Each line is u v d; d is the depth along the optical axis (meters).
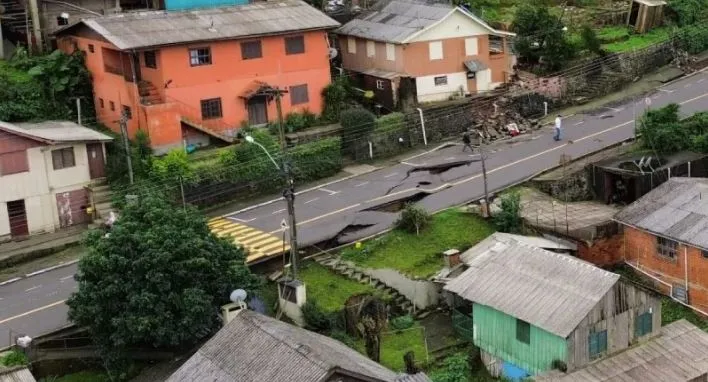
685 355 33.75
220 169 48.38
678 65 65.44
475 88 60.25
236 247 37.03
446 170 51.06
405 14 61.28
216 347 29.36
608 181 47.38
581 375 32.44
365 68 61.44
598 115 57.69
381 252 42.06
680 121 51.25
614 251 42.56
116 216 43.09
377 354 35.53
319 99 56.75
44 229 45.94
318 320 37.06
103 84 53.56
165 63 50.72
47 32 58.34
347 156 53.50
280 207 47.53
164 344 34.59
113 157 47.72
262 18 55.12
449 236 43.09
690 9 70.44
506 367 35.06
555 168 49.25
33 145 45.03
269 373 27.39
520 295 34.72
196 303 33.59
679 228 39.72
